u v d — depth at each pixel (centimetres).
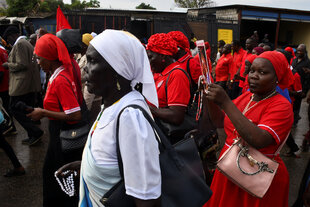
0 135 363
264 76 179
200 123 204
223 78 751
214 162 207
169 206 117
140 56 125
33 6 1728
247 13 1678
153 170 109
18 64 461
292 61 646
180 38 259
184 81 234
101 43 116
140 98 124
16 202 326
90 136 131
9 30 657
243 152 180
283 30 2281
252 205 185
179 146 138
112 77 121
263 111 183
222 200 197
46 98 246
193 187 125
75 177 178
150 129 113
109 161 117
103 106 133
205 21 1356
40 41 242
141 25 1338
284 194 190
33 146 486
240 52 716
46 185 258
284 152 480
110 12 1269
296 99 585
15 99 474
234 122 168
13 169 382
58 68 245
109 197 113
